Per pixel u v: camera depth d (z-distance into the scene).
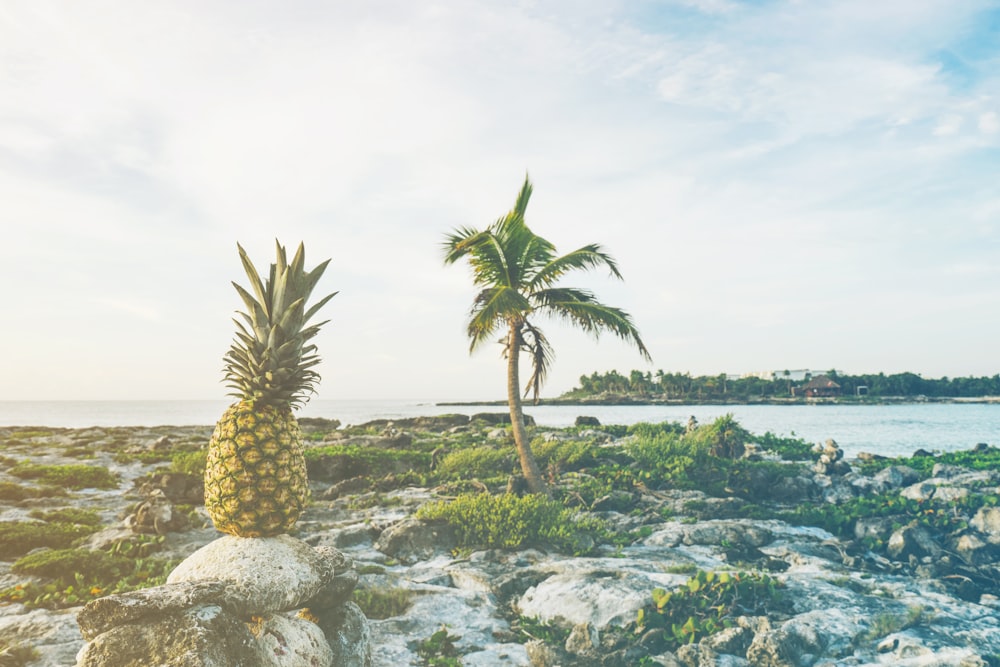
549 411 124.88
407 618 8.93
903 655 7.85
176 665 4.51
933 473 20.75
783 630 8.01
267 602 5.41
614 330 18.31
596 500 17.16
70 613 8.55
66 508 15.71
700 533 13.64
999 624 8.89
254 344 5.80
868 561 12.61
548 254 18.73
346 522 15.16
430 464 22.67
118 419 107.75
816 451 25.55
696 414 103.25
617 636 8.29
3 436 35.72
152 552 11.77
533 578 10.66
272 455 5.78
